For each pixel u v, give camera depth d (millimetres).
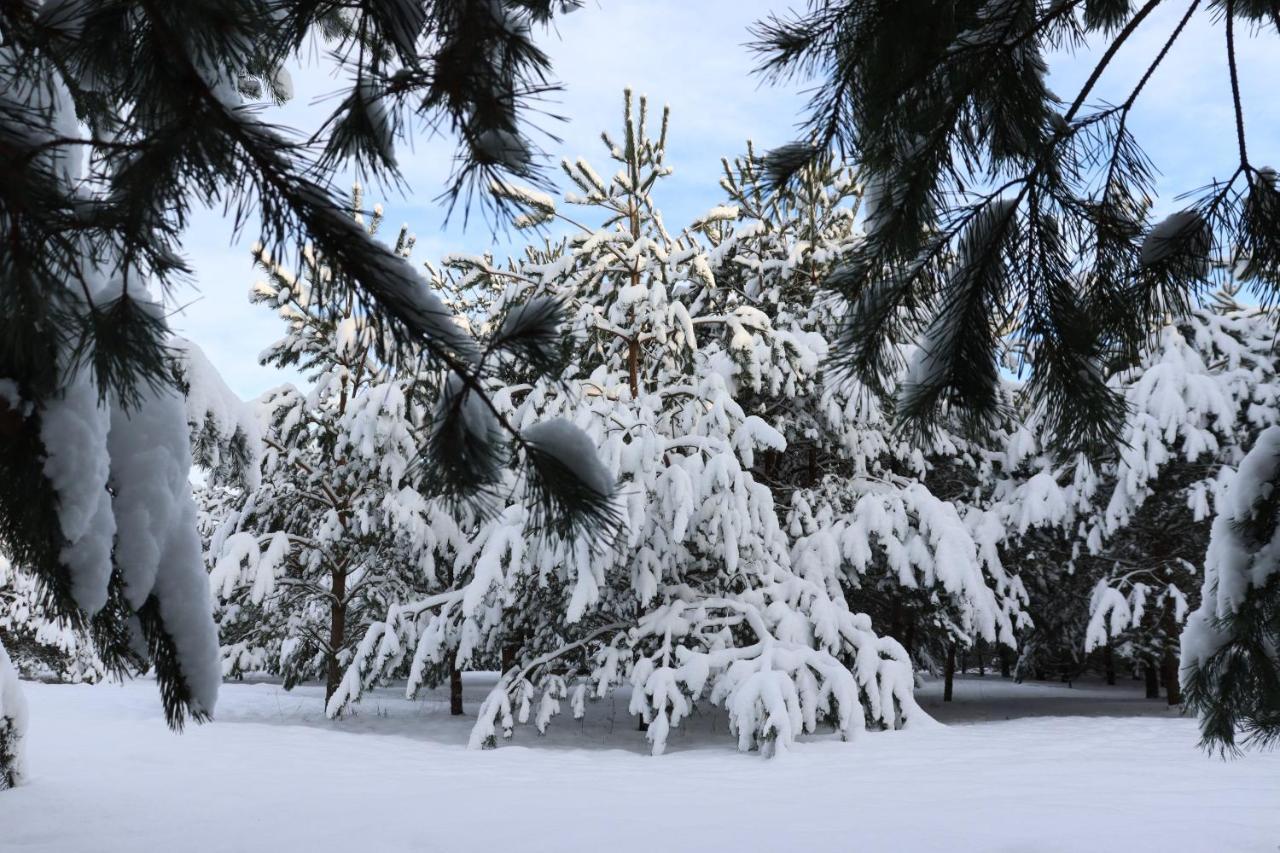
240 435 3215
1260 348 14000
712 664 9742
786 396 13625
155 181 1549
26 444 1741
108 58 1662
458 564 11367
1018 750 8664
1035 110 2428
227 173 1597
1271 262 2535
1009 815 5359
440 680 13109
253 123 1606
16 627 15461
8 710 6121
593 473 1877
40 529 1763
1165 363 13555
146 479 1988
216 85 1717
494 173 1715
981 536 13797
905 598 13695
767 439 10578
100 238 1640
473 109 1655
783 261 13703
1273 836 4738
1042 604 17203
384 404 11828
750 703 8953
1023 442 14359
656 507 10164
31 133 1578
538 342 1807
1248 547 2865
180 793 6109
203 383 3129
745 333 11562
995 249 2525
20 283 1534
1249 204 2482
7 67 1647
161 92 1602
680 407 11383
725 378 12125
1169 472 13805
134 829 5094
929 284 2613
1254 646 2848
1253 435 13523
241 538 12367
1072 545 15039
